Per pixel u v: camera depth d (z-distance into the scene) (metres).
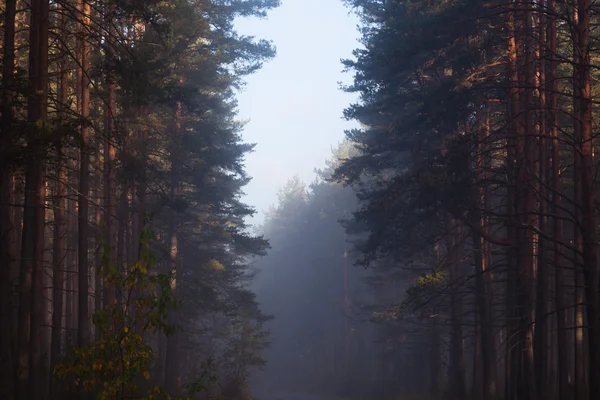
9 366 15.24
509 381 28.77
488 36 27.14
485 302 29.83
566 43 30.88
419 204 27.42
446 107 27.53
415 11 33.31
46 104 16.12
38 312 16.47
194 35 31.30
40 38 16.86
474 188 26.75
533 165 25.81
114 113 25.97
